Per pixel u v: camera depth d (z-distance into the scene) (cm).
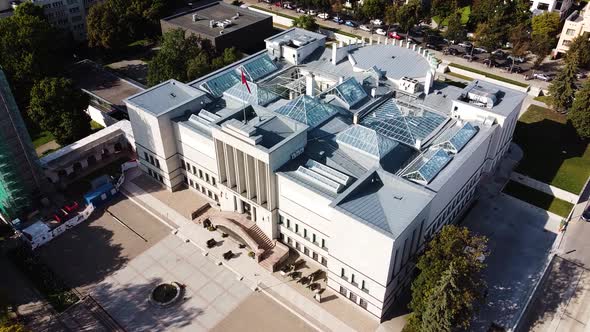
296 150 8794
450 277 6662
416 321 7312
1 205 9981
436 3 18388
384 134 9588
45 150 12206
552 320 7950
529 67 15900
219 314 8100
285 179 8312
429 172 8212
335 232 7538
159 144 10094
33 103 11400
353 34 18512
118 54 17325
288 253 9075
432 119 10000
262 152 8169
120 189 10856
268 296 8369
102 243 9519
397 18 17238
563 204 10294
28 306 8281
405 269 7888
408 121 9881
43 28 14238
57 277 8812
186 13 17350
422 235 7912
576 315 8025
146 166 11012
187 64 13325
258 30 16550
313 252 8756
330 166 8638
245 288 8531
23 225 10006
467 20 18025
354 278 7750
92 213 10238
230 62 13675
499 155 10662
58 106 11581
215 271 8862
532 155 11712
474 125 9712
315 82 12175
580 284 8562
